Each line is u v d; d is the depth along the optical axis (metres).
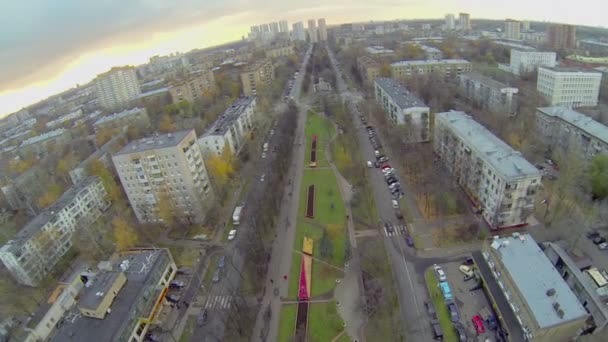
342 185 131.75
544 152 133.75
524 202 91.75
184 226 117.19
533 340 63.00
